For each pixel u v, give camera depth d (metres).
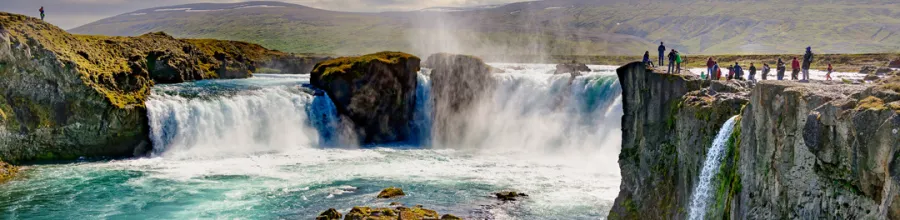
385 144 79.25
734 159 25.28
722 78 45.81
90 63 71.12
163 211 46.91
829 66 53.22
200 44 114.62
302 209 47.12
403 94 81.62
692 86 35.44
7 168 59.69
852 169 17.16
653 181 36.75
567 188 52.88
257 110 76.38
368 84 78.94
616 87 68.50
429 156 69.56
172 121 71.12
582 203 48.06
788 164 20.36
